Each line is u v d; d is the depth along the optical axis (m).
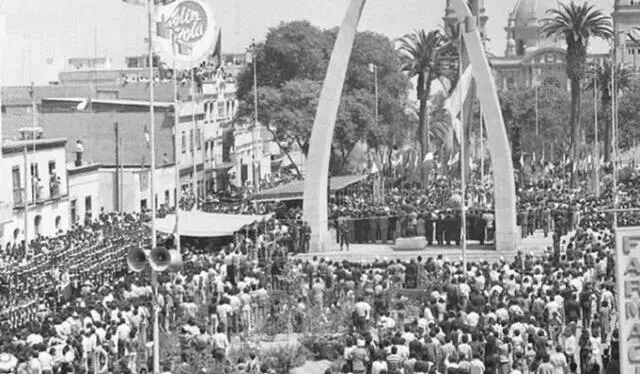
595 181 155.12
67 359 53.22
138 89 175.12
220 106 190.12
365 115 174.75
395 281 76.88
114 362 56.94
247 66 193.50
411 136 199.75
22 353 52.91
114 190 143.62
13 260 91.06
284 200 130.75
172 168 158.38
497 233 102.62
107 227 110.94
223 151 191.38
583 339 57.50
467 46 103.94
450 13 176.38
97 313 62.28
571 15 172.25
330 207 122.56
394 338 53.09
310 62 189.38
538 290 65.00
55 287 80.00
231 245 94.25
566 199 133.25
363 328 65.81
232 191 165.62
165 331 66.12
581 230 99.69
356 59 187.25
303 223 103.44
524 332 56.75
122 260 94.25
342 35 104.50
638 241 31.77
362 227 108.50
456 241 106.12
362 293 71.50
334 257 99.31
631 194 138.62
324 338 66.94
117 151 143.25
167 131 160.12
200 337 59.78
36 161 123.62
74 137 158.25
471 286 69.00
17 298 75.69
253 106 179.38
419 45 161.38
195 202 133.62
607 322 62.72
